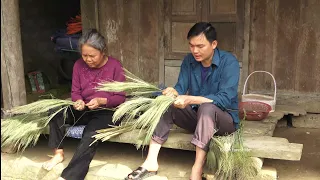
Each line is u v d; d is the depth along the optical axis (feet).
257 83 16.15
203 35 10.15
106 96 11.60
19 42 13.34
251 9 15.57
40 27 22.38
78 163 10.94
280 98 15.96
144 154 12.64
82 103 11.38
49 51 22.91
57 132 11.71
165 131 10.84
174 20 16.53
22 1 21.45
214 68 10.88
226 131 10.82
